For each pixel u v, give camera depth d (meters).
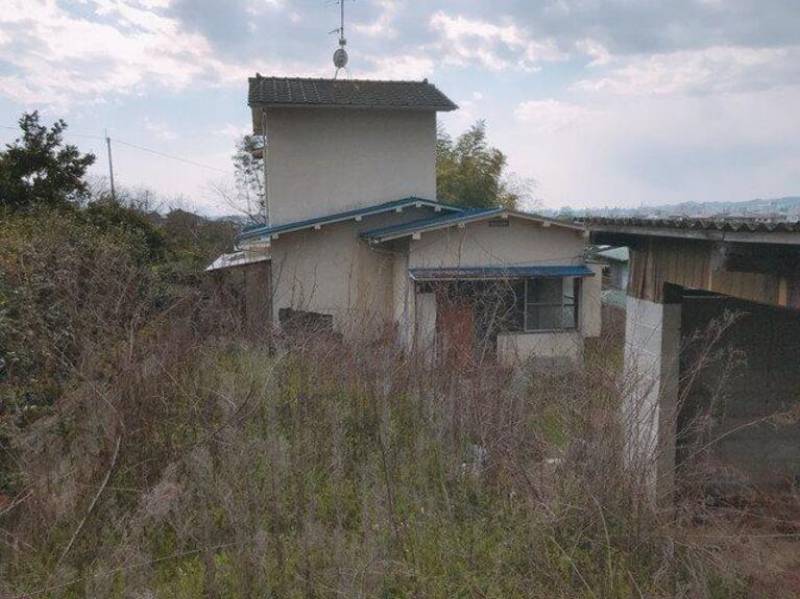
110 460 4.85
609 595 3.84
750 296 4.45
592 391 5.26
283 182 13.98
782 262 4.14
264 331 7.70
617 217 5.54
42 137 12.18
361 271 13.62
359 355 7.20
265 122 14.13
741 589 4.08
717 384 5.76
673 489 4.72
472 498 5.24
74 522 4.45
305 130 13.98
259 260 13.98
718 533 4.57
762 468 5.83
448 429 5.98
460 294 10.27
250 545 4.25
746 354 5.81
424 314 11.25
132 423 5.19
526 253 12.61
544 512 4.48
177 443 5.38
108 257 7.72
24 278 6.42
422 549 4.56
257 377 6.52
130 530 4.45
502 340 9.83
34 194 11.68
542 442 5.04
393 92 14.70
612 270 19.02
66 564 4.12
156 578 4.19
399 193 14.36
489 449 5.29
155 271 10.22
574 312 12.85
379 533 4.66
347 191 14.19
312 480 5.29
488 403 5.69
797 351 5.84
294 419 6.02
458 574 4.34
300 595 4.02
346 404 6.50
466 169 20.03
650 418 4.86
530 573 4.17
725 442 5.80
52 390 5.75
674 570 4.07
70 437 5.16
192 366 6.39
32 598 3.83
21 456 4.75
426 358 7.35
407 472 5.48
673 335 5.62
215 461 5.17
